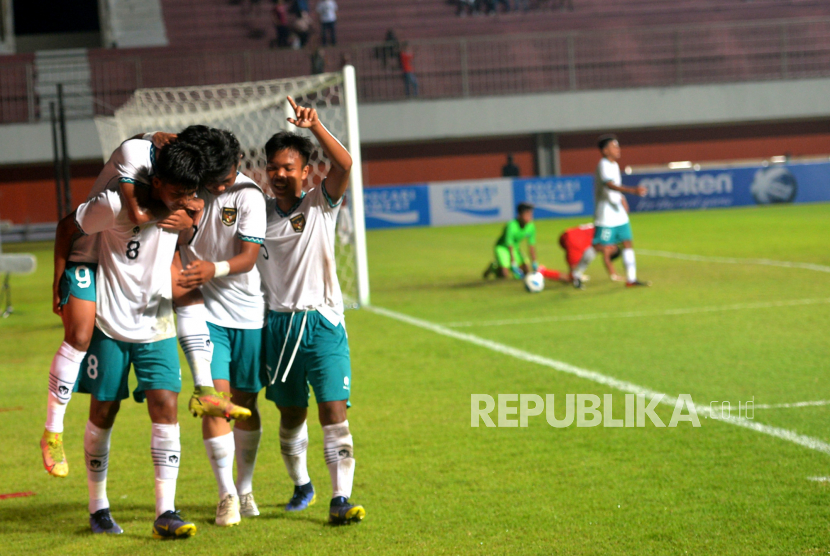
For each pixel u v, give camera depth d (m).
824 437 7.49
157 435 5.80
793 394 9.01
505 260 20.88
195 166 5.18
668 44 54.34
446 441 7.84
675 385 9.60
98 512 5.94
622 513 5.86
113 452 7.95
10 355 13.51
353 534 5.66
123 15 54.44
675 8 56.69
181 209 5.49
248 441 6.17
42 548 5.59
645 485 6.43
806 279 18.56
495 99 49.62
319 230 5.98
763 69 54.06
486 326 14.34
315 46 48.97
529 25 54.75
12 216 48.06
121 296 5.71
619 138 51.97
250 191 5.86
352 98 16.84
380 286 20.97
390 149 50.97
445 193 44.81
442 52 53.19
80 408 9.89
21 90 49.09
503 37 49.34
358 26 54.81
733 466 6.80
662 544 5.29
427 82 52.78
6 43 53.09
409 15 55.56
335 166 5.89
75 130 46.72
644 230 34.06
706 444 7.43
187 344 5.77
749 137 52.41
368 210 44.25
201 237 5.97
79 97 48.81
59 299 5.70
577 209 45.72
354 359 11.93
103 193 5.37
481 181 45.03
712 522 5.62
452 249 30.95
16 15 59.00
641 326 13.60
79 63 49.28
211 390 5.64
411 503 6.23
